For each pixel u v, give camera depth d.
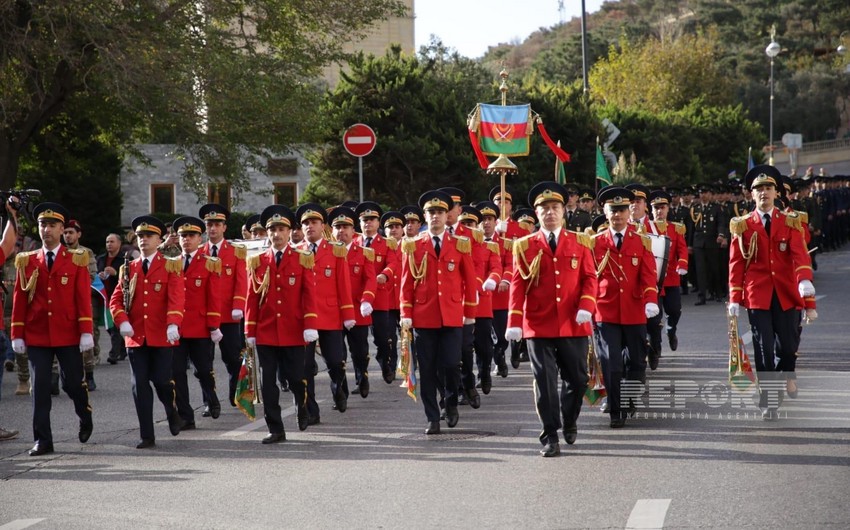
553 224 9.28
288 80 23.59
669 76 73.00
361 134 20.08
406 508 7.35
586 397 10.59
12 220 10.16
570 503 7.29
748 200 21.70
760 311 10.12
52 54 20.94
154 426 11.27
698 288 21.81
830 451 8.56
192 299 11.48
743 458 8.45
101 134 27.86
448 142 30.98
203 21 22.62
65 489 8.37
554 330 9.12
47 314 9.98
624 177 35.78
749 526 6.53
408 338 11.23
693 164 52.38
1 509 7.77
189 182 24.14
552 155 36.03
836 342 15.16
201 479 8.54
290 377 10.58
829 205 34.00
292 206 39.25
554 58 96.19
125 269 10.41
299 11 23.61
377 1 24.25
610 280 10.56
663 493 7.45
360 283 13.28
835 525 6.47
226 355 12.46
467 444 9.61
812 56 102.81
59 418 11.83
